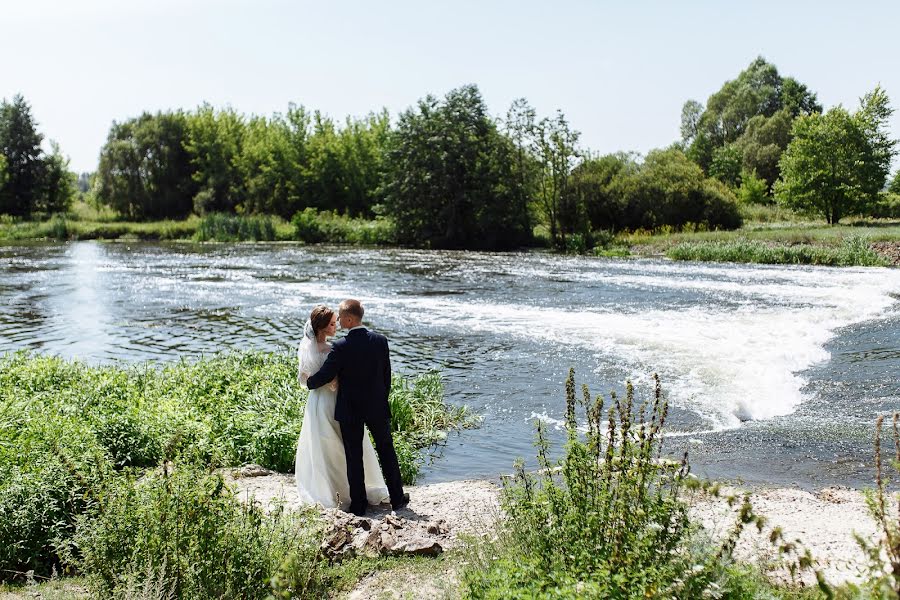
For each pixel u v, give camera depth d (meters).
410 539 5.77
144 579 4.35
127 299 25.02
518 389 12.53
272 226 63.12
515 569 3.80
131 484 5.16
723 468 8.20
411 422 10.52
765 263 34.66
